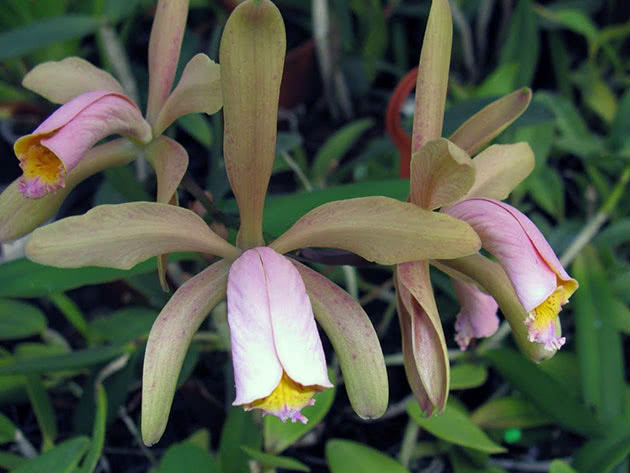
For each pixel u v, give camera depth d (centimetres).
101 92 20
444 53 19
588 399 28
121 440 32
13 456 28
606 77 44
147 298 34
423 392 19
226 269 20
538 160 34
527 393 28
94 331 30
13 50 31
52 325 35
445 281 28
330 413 32
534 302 18
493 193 21
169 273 32
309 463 31
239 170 19
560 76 41
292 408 18
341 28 41
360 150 41
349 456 26
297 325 18
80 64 22
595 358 29
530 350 19
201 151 42
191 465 23
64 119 19
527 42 38
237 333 18
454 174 17
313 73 42
